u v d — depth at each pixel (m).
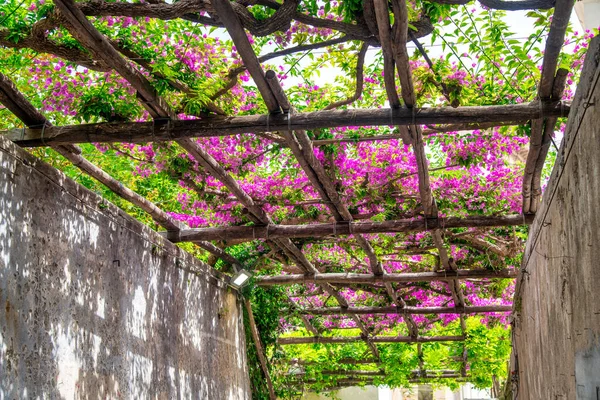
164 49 4.66
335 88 6.07
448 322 13.87
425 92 4.96
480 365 15.80
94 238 5.38
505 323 13.73
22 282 4.32
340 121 4.53
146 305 6.35
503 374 15.91
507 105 4.50
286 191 7.30
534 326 6.62
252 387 10.03
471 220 7.01
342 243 8.83
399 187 7.31
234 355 9.22
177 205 8.34
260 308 10.35
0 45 4.43
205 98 4.56
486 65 5.09
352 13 3.81
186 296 7.52
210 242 8.17
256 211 6.91
